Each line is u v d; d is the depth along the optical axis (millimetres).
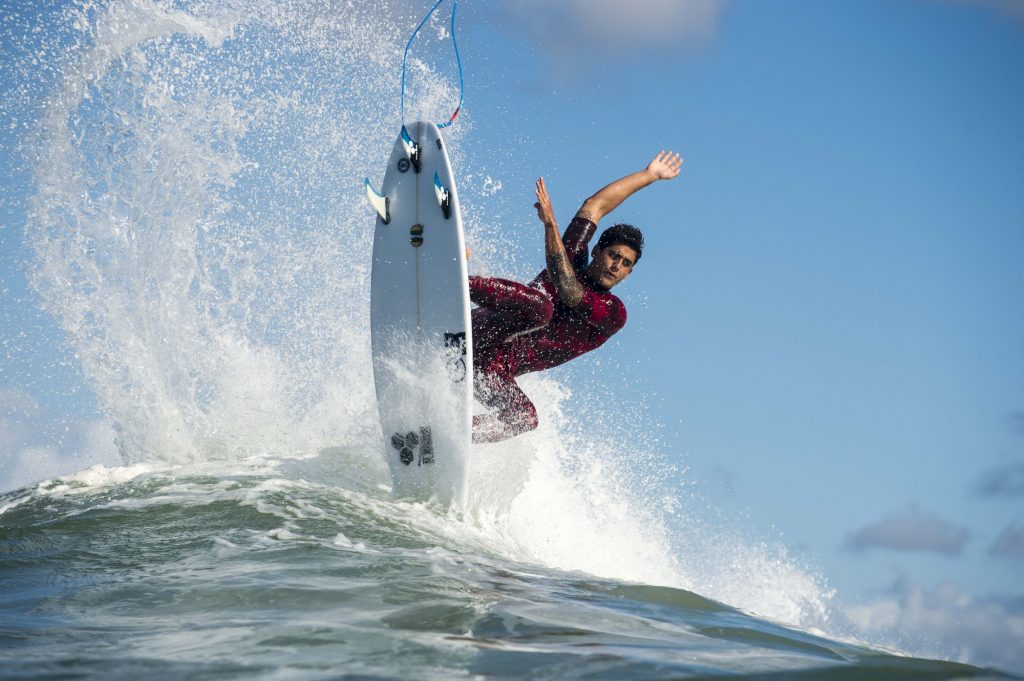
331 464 23797
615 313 23344
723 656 12031
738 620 15047
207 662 10602
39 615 12969
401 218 23312
